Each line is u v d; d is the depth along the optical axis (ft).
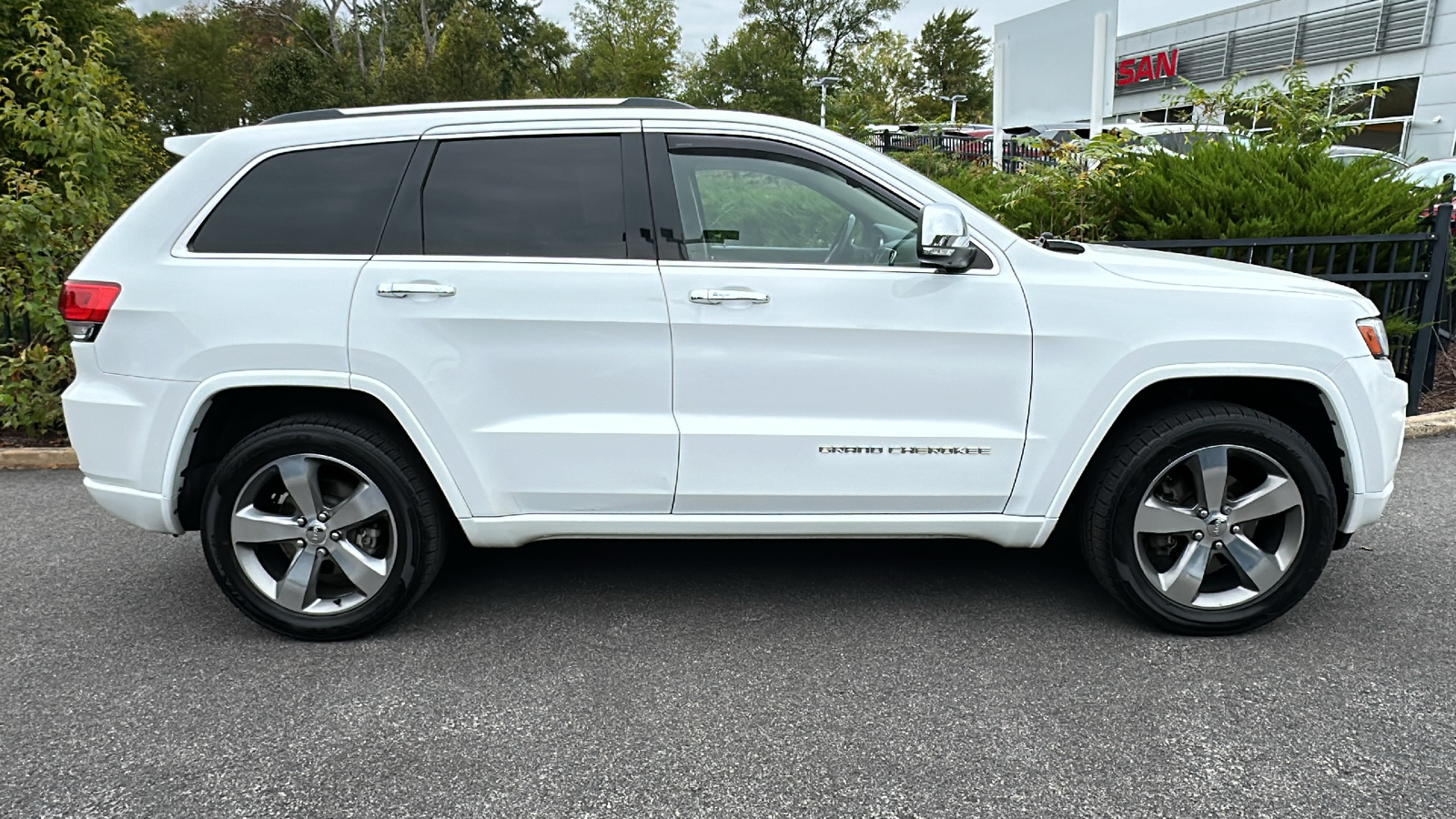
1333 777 7.72
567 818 7.38
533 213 9.94
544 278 9.70
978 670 9.70
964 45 208.64
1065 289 9.81
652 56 173.06
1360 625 10.57
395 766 8.10
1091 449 9.94
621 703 9.12
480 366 9.74
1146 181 20.54
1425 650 9.96
